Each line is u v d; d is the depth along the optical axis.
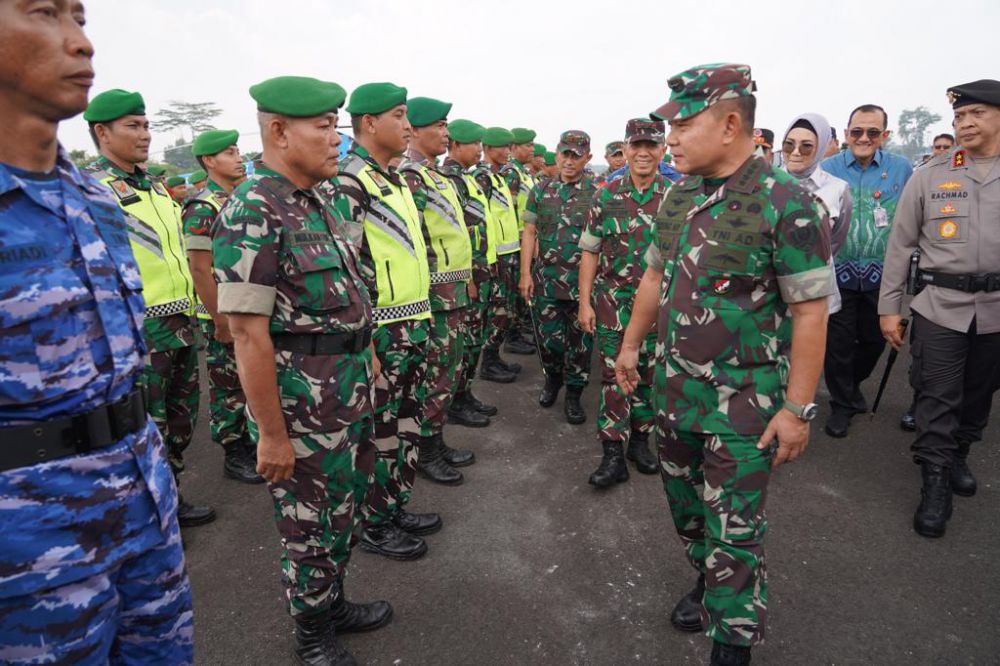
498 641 2.29
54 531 1.19
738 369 1.91
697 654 2.22
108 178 3.05
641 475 3.62
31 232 1.17
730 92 1.84
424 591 2.58
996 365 3.01
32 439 1.16
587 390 5.21
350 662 2.15
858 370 4.24
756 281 1.86
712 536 1.94
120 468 1.31
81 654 1.26
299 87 1.82
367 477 2.20
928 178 3.05
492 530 3.05
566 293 4.32
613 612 2.44
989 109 2.80
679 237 2.05
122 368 1.30
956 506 3.19
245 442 3.69
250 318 1.74
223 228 1.74
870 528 3.00
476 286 4.42
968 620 2.36
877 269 3.93
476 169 5.59
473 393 5.07
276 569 2.76
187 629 1.54
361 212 2.53
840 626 2.34
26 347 1.14
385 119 2.60
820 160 3.82
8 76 1.09
